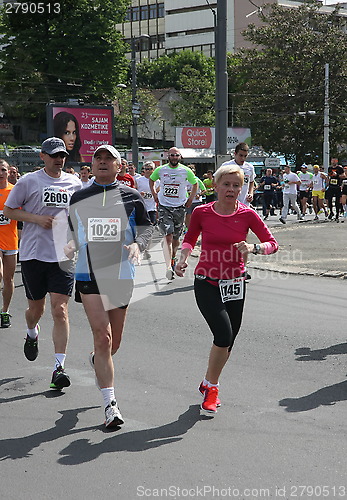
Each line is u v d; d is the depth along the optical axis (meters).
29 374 6.24
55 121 37.06
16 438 4.63
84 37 47.94
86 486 3.85
